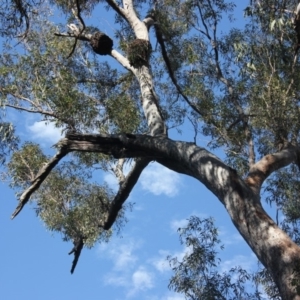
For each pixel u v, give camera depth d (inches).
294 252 395.5
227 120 599.5
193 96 642.8
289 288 383.6
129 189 565.9
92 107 641.6
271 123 545.3
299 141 553.9
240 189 437.1
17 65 660.1
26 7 565.3
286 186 575.8
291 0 543.5
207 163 457.1
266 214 426.0
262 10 542.9
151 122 549.0
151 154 499.2
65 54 682.8
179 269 510.6
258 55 577.3
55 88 641.6
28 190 507.2
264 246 406.3
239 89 603.5
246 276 503.8
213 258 513.7
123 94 689.0
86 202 664.4
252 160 554.9
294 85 569.0
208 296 492.7
